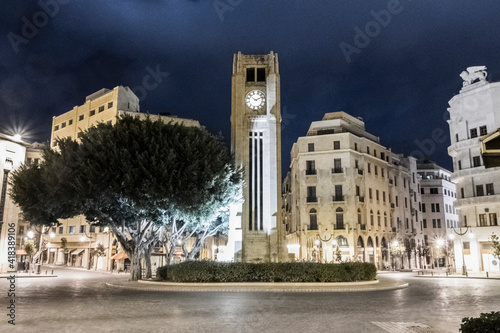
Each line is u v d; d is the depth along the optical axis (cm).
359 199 7075
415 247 8762
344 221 6944
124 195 3250
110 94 7112
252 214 5566
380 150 8131
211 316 1577
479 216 5850
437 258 8994
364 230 7056
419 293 2650
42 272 5197
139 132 3416
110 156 3222
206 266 3173
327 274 3144
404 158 9275
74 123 7812
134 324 1383
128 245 3766
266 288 2855
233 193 4125
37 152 8488
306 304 1994
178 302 2073
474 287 3228
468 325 746
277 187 5666
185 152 3431
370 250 7212
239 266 3178
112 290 2820
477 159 5925
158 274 3531
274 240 5456
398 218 8331
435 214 9781
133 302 2069
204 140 3719
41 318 1514
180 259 6506
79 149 3281
